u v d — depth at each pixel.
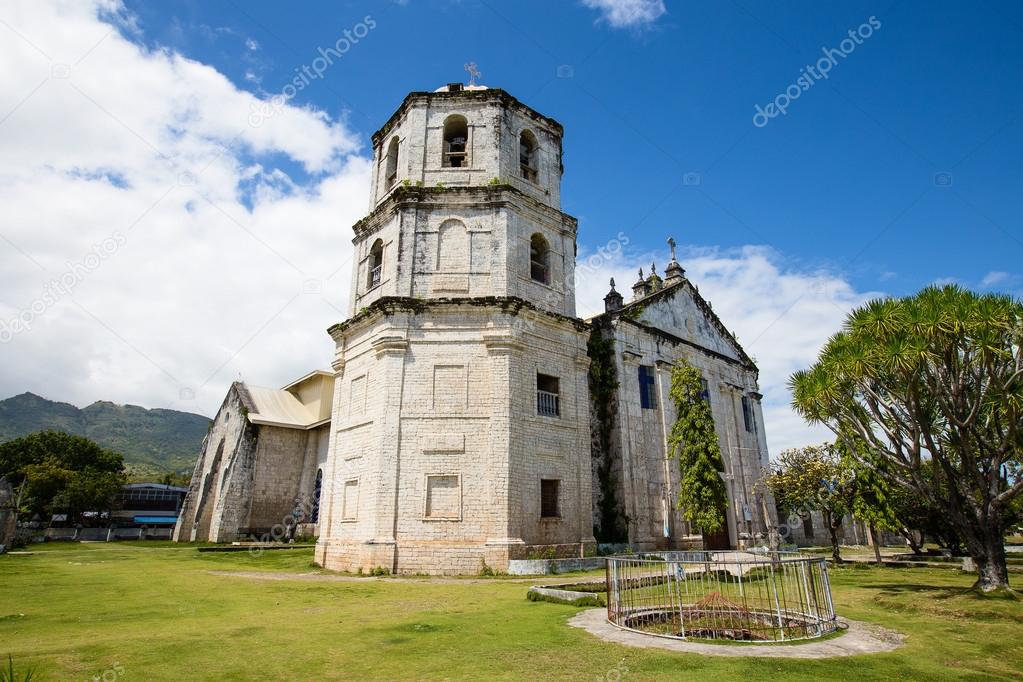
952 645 9.63
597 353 28.83
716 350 36.50
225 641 9.55
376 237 25.95
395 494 20.66
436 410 21.52
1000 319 14.30
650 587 14.05
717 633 10.30
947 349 15.03
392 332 22.23
